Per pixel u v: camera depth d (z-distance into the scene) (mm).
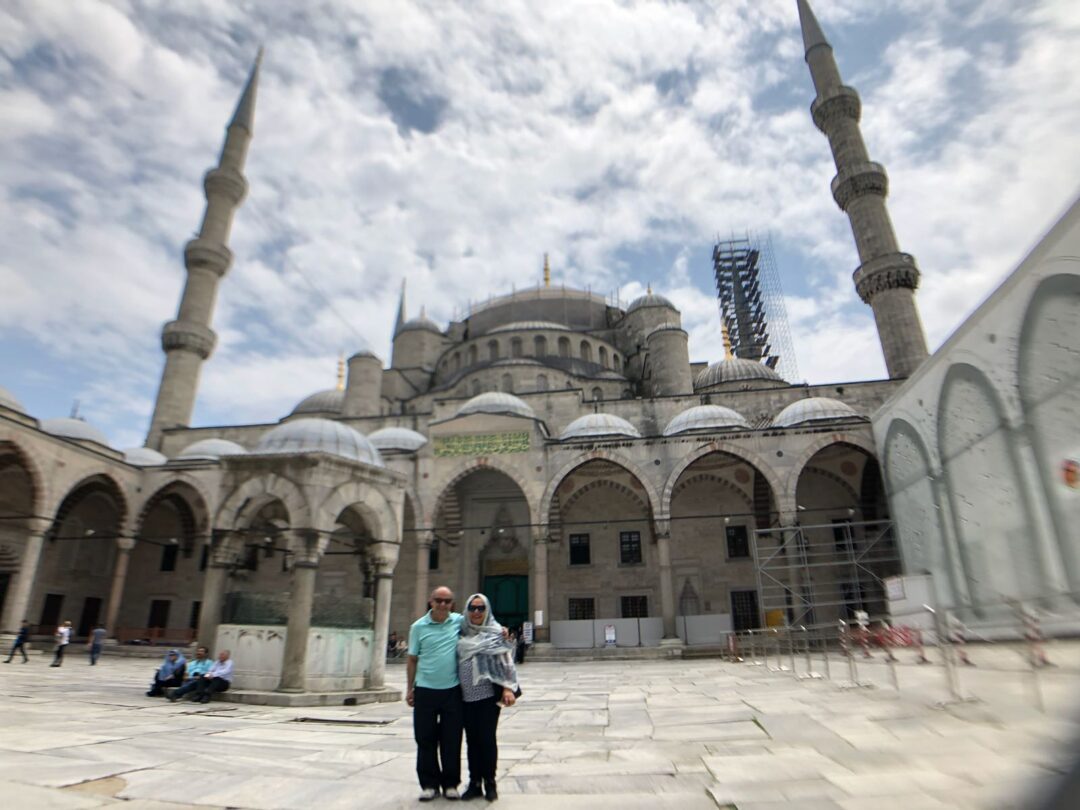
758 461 29797
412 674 5520
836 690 11477
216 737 8031
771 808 4566
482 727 5234
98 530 36312
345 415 41531
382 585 14141
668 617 28359
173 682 12633
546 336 45125
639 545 34188
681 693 13211
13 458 29750
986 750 5840
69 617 34125
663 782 5531
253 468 13492
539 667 24344
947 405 21469
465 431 32500
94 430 37312
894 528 27516
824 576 32000
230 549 13523
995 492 19141
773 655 23672
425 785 5125
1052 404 16047
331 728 9062
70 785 5328
